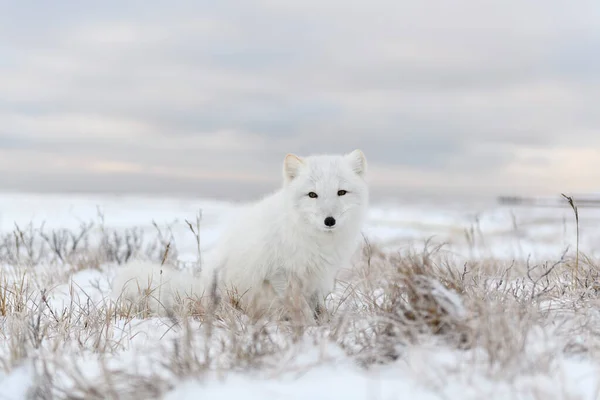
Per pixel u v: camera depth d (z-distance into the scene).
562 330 3.62
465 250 10.87
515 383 2.91
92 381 3.14
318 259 5.35
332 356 3.46
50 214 19.27
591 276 5.31
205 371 3.19
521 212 22.53
